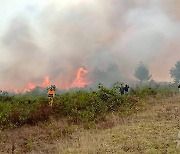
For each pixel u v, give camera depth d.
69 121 20.31
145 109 22.33
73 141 15.31
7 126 19.41
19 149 15.03
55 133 17.38
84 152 12.96
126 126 17.14
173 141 13.38
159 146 12.94
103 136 15.44
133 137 14.63
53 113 21.89
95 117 20.97
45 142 16.05
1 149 14.98
